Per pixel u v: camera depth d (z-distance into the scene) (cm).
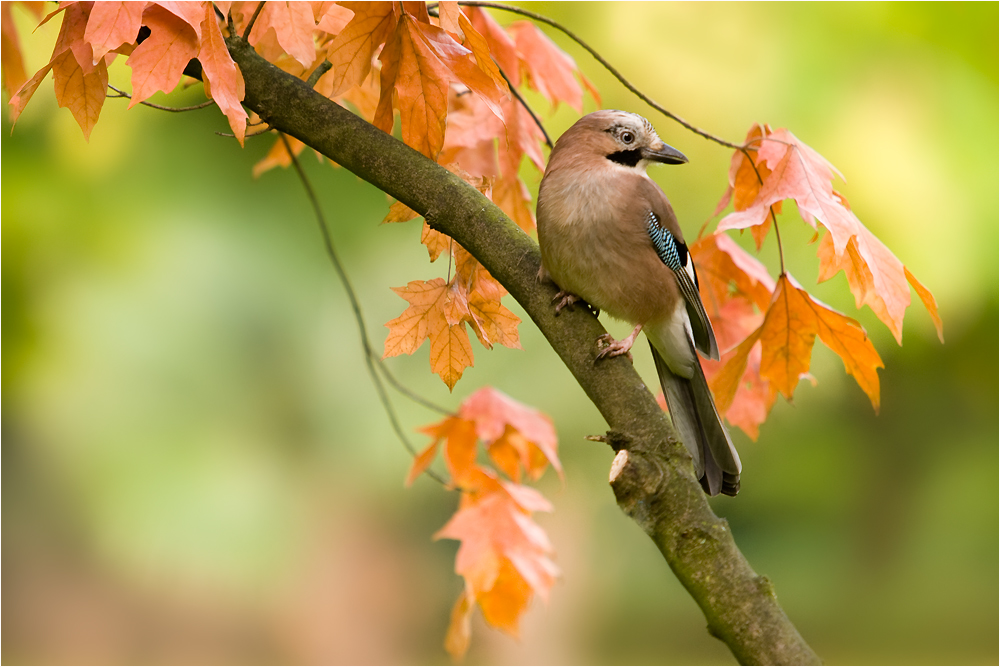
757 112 987
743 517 1518
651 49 986
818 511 1480
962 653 1283
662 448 375
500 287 491
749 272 557
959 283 991
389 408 566
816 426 1439
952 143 966
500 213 450
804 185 432
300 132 446
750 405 587
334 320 1205
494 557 531
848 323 473
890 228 952
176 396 1077
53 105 1000
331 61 430
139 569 1128
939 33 966
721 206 491
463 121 550
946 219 955
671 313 511
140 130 1127
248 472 1095
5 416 1085
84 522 1120
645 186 508
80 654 1199
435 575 1376
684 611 1370
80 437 1053
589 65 996
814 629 1380
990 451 1365
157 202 1126
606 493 1314
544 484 1305
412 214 468
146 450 1050
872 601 1409
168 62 385
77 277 1069
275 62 511
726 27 979
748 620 340
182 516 1046
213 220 1163
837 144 955
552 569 537
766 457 1473
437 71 429
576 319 430
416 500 1367
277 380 1164
